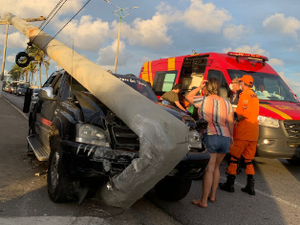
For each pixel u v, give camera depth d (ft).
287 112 21.84
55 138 13.10
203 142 13.96
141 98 11.16
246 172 17.28
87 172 11.19
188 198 15.53
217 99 14.42
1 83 103.24
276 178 21.13
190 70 32.65
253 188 17.12
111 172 11.10
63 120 12.80
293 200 16.46
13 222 10.27
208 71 27.78
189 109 28.81
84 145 11.29
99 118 12.04
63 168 11.47
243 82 18.10
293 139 21.36
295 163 25.79
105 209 12.48
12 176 15.76
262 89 25.84
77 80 15.43
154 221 12.10
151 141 9.44
